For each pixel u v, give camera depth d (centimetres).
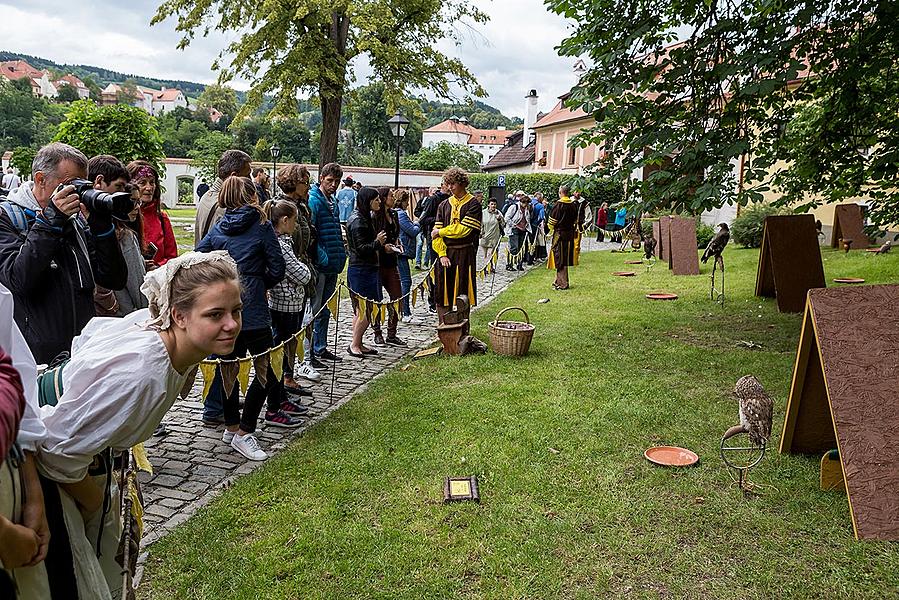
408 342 802
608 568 319
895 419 363
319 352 702
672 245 1324
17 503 167
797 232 894
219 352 201
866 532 341
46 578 178
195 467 439
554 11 725
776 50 615
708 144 660
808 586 305
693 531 351
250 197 455
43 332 311
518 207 1511
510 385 589
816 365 418
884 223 853
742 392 382
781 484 399
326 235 677
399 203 952
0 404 138
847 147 795
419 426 496
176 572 316
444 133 9438
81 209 314
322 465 431
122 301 416
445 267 736
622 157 738
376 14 2080
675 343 739
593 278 1306
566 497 386
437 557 328
